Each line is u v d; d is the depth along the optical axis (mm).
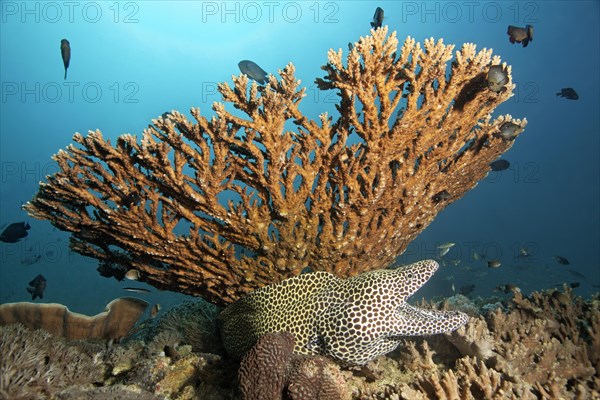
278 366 758
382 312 789
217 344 1158
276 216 921
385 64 795
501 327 1018
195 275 995
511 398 705
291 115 854
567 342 918
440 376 841
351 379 880
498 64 893
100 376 953
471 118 957
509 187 10844
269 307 911
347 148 870
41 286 1679
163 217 933
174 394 884
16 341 788
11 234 1807
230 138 827
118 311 1240
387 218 989
